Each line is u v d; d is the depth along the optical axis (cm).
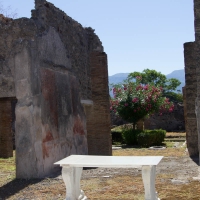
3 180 938
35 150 954
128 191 754
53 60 1112
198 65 1038
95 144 1408
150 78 4831
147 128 3111
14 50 980
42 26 1068
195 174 933
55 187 817
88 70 1470
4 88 999
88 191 768
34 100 969
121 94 2252
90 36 1509
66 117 1177
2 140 1533
